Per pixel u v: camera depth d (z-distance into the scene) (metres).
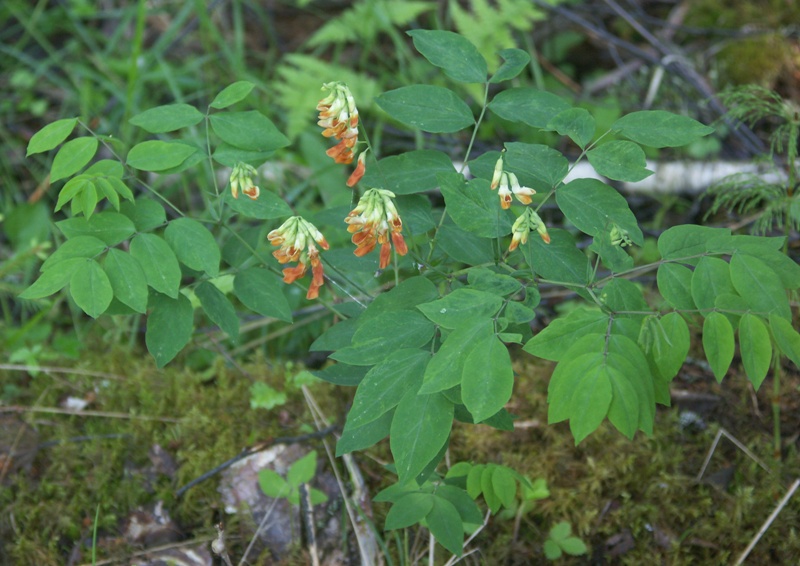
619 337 0.47
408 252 0.59
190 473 0.75
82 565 0.70
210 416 0.79
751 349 0.48
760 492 0.72
